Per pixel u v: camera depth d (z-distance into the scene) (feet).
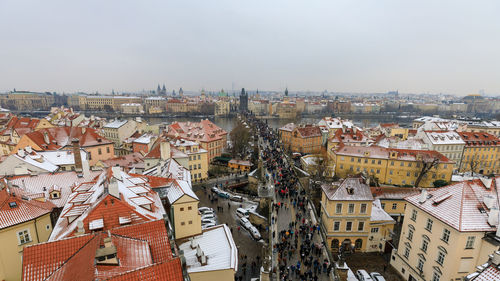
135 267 74.59
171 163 220.64
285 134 519.19
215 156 416.46
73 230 102.32
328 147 399.85
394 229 201.57
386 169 321.11
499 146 396.16
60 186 160.15
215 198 264.93
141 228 91.30
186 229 151.23
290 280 135.03
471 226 123.65
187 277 74.18
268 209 230.48
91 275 66.39
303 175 314.96
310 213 201.05
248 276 159.02
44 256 77.66
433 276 138.21
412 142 369.91
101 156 313.73
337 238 184.24
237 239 200.34
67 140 305.94
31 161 212.84
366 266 171.53
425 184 307.58
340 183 188.85
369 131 548.72
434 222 138.41
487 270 77.97
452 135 390.63
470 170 394.93
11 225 117.19
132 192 131.34
